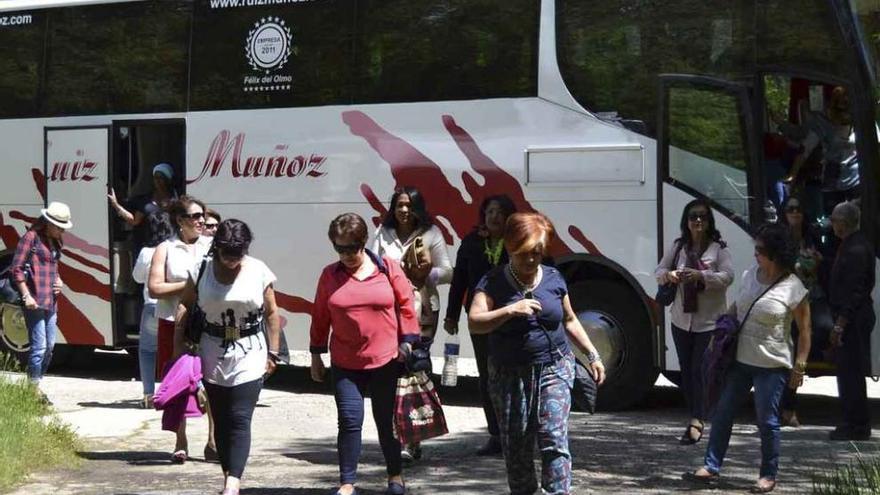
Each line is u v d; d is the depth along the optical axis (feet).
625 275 46.39
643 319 46.65
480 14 48.96
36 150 58.03
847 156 44.19
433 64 49.73
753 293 33.22
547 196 47.57
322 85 51.75
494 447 38.40
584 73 47.24
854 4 44.21
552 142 47.55
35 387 44.93
